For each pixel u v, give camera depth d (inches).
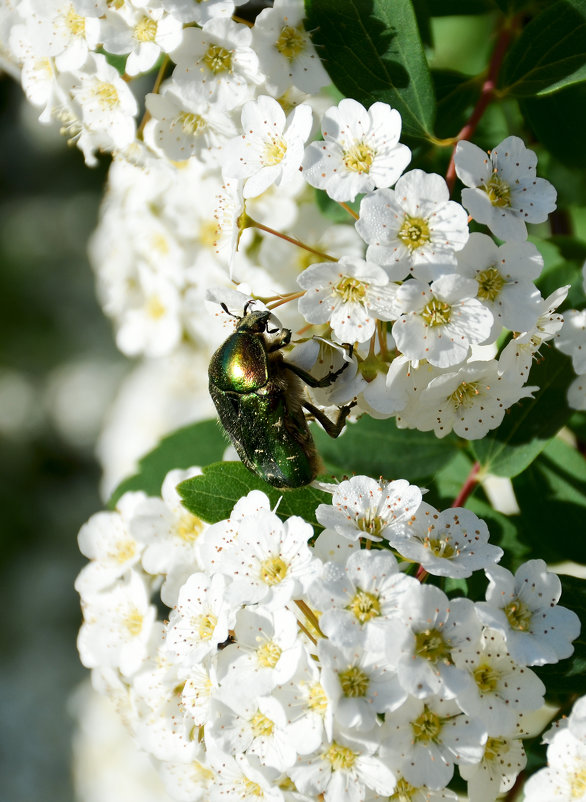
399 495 7.9
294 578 7.7
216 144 8.6
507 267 7.8
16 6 8.7
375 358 8.0
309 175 7.9
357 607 7.6
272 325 8.4
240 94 8.3
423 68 8.2
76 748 12.9
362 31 8.2
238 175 8.1
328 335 8.2
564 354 8.3
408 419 8.1
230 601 7.7
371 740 7.5
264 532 7.8
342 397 8.0
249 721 7.7
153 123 8.6
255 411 7.9
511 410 8.4
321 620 7.5
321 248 9.0
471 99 8.7
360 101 8.2
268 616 7.7
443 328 7.8
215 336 9.1
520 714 7.8
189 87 8.3
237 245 8.5
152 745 8.3
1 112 20.7
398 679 7.5
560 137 8.8
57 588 18.3
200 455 9.2
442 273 7.7
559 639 7.7
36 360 19.5
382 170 7.9
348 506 7.9
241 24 8.2
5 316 19.5
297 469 7.9
